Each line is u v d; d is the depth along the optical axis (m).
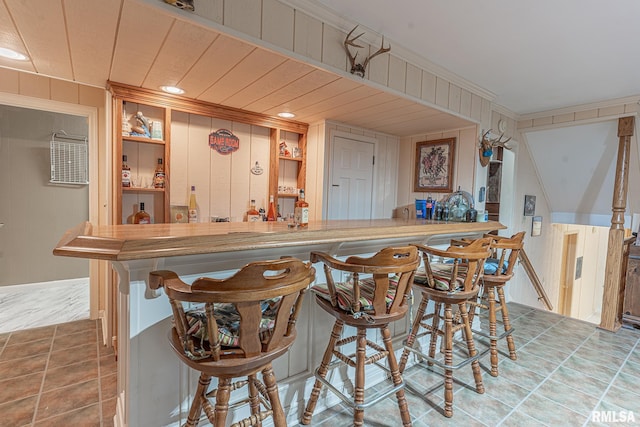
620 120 3.20
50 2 1.25
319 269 1.81
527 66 2.50
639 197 3.76
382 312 1.44
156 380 1.32
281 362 1.67
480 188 3.15
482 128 3.09
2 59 1.81
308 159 3.27
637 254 3.12
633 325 3.15
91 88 2.77
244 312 1.01
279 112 2.82
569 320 3.30
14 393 1.91
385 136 3.64
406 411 1.58
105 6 1.28
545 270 4.90
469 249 1.72
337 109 2.67
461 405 1.85
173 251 1.17
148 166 2.48
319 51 1.83
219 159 2.81
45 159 3.86
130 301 1.25
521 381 2.12
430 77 2.52
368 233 1.80
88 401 1.85
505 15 1.81
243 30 1.54
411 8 1.76
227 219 2.87
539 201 4.57
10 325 2.91
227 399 1.08
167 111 2.42
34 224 3.86
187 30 1.47
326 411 1.79
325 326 1.83
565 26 1.91
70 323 2.97
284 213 3.27
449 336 1.82
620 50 2.20
